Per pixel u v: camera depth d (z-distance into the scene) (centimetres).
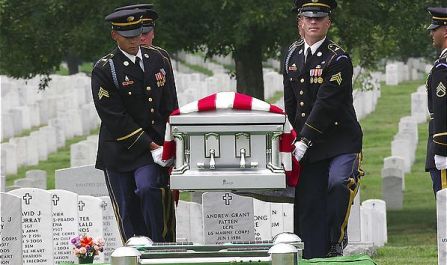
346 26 3697
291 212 2792
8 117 6322
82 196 2761
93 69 2008
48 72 3972
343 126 2008
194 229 3161
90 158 4988
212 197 2703
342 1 3559
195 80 8669
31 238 2628
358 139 2017
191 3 3634
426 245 3444
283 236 1600
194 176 1600
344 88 1981
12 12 3747
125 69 1992
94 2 3631
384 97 8775
